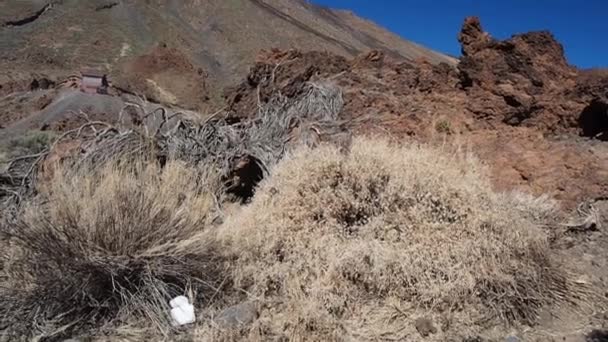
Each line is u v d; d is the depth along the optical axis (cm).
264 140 675
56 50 7862
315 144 640
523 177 618
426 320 373
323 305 383
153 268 393
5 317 371
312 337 354
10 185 641
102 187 411
